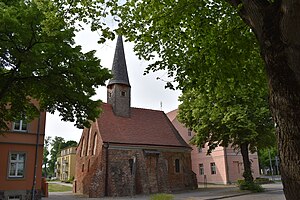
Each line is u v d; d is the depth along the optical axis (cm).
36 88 1490
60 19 784
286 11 319
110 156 3155
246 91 931
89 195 2922
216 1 742
